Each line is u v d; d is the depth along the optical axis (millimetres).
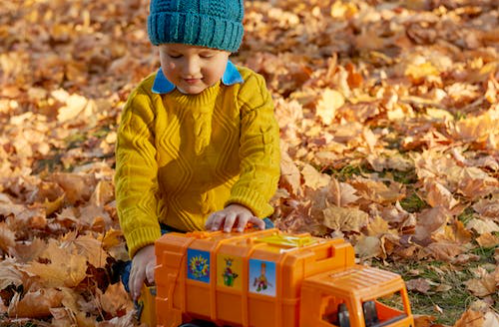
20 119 6695
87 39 9938
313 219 4277
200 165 3188
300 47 8094
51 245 3584
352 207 4371
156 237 3029
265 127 3156
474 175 4535
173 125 3182
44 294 3344
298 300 2414
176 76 2980
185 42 2867
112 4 12039
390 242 3898
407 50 7355
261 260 2451
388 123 5660
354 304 2305
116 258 3820
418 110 5852
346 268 2586
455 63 6961
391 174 4766
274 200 4508
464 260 3689
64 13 11930
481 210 4195
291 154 5133
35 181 5184
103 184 4746
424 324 3059
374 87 6516
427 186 4426
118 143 3236
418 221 4129
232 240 2623
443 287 3434
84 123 6453
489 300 3303
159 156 3217
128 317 3088
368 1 9836
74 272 3537
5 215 4551
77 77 8328
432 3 9188
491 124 5098
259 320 2475
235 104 3160
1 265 3666
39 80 8203
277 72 7000
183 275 2645
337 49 7719
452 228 3994
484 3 9211
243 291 2488
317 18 9352
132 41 9750
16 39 10367
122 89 7348
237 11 2971
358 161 5012
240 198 2938
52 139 6117
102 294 3439
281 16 9523
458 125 5152
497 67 6574
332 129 5523
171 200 3291
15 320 3252
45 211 4586
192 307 2641
